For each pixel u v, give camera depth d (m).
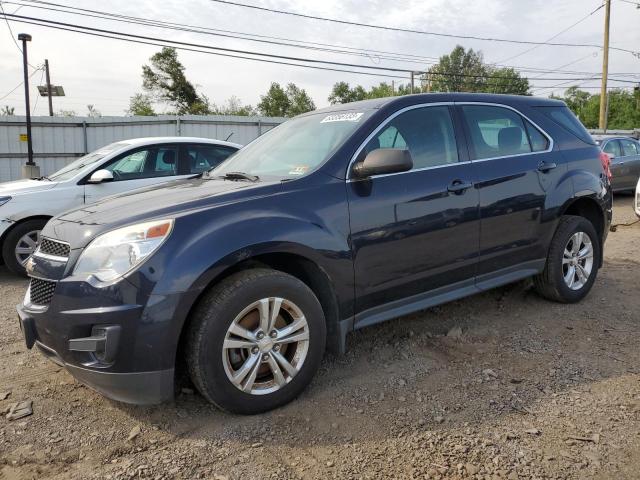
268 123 21.84
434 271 3.49
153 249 2.50
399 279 3.31
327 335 3.13
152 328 2.45
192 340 2.57
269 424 2.69
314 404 2.89
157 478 2.28
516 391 2.99
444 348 3.62
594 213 4.73
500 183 3.80
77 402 2.97
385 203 3.20
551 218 4.18
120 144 6.91
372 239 3.14
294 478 2.27
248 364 2.68
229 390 2.63
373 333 3.91
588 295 4.77
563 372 3.22
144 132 20.31
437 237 3.45
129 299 2.44
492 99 4.09
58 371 3.39
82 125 19.67
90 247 2.60
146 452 2.47
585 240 4.51
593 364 3.34
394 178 3.29
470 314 4.29
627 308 4.40
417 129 3.54
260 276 2.70
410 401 2.90
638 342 3.69
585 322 4.09
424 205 3.37
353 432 2.61
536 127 4.29
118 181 6.52
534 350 3.57
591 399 2.88
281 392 2.80
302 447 2.49
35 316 2.67
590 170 4.50
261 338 2.72
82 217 2.92
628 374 3.19
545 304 4.51
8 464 2.40
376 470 2.31
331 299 3.04
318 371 3.30
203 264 2.53
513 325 4.04
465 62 67.19
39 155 19.41
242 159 3.95
